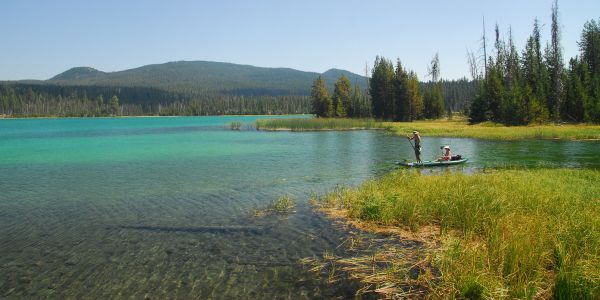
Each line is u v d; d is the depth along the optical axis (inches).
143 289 318.7
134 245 419.2
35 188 744.3
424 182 625.9
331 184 747.4
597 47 2760.8
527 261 301.9
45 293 314.2
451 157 1004.6
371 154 1259.8
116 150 1504.7
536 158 1054.4
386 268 343.3
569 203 474.6
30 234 462.0
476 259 315.0
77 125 4409.5
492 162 993.5
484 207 457.1
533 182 622.2
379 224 465.1
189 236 446.0
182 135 2431.1
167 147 1608.0
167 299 301.6
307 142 1760.6
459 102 5792.3
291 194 658.8
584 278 263.3
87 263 372.5
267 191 689.0
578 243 331.6
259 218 512.1
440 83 4224.9
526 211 447.2
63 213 557.6
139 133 2726.4
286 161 1106.1
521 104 2386.8
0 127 3919.8
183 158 1218.0
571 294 261.1
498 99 2628.0
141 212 556.1
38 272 353.7
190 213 546.0
